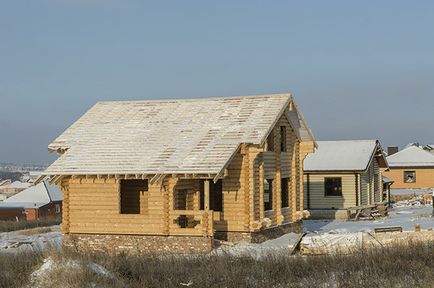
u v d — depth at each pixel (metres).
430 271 22.81
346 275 23.25
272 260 25.14
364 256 25.23
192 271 24.20
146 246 34.28
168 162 34.03
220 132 35.81
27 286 22.03
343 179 54.00
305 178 54.94
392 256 24.88
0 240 41.03
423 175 88.62
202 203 35.88
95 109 41.75
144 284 22.38
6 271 23.33
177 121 38.28
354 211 53.31
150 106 40.78
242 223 34.41
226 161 32.88
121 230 34.75
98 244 35.25
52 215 94.50
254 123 35.94
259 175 35.34
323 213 53.91
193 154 34.19
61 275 22.12
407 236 29.83
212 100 39.59
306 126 41.12
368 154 54.97
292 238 35.81
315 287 22.45
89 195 35.59
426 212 56.38
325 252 28.83
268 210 37.16
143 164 34.47
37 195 95.56
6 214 93.25
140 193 37.28
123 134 38.12
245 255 27.06
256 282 23.06
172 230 33.72
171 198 34.00
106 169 34.75
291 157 40.44
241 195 34.50
